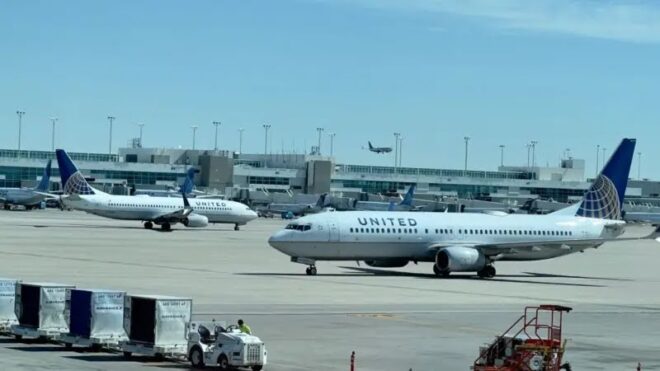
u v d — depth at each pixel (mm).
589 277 107438
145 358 43562
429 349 50375
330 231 92438
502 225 101375
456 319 63656
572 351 51812
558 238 103562
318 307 67312
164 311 42938
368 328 57562
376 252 94750
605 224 106750
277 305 67500
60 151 169625
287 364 44094
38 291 46688
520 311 69562
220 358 41031
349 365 44438
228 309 63938
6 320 49375
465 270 97250
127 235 150875
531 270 116125
